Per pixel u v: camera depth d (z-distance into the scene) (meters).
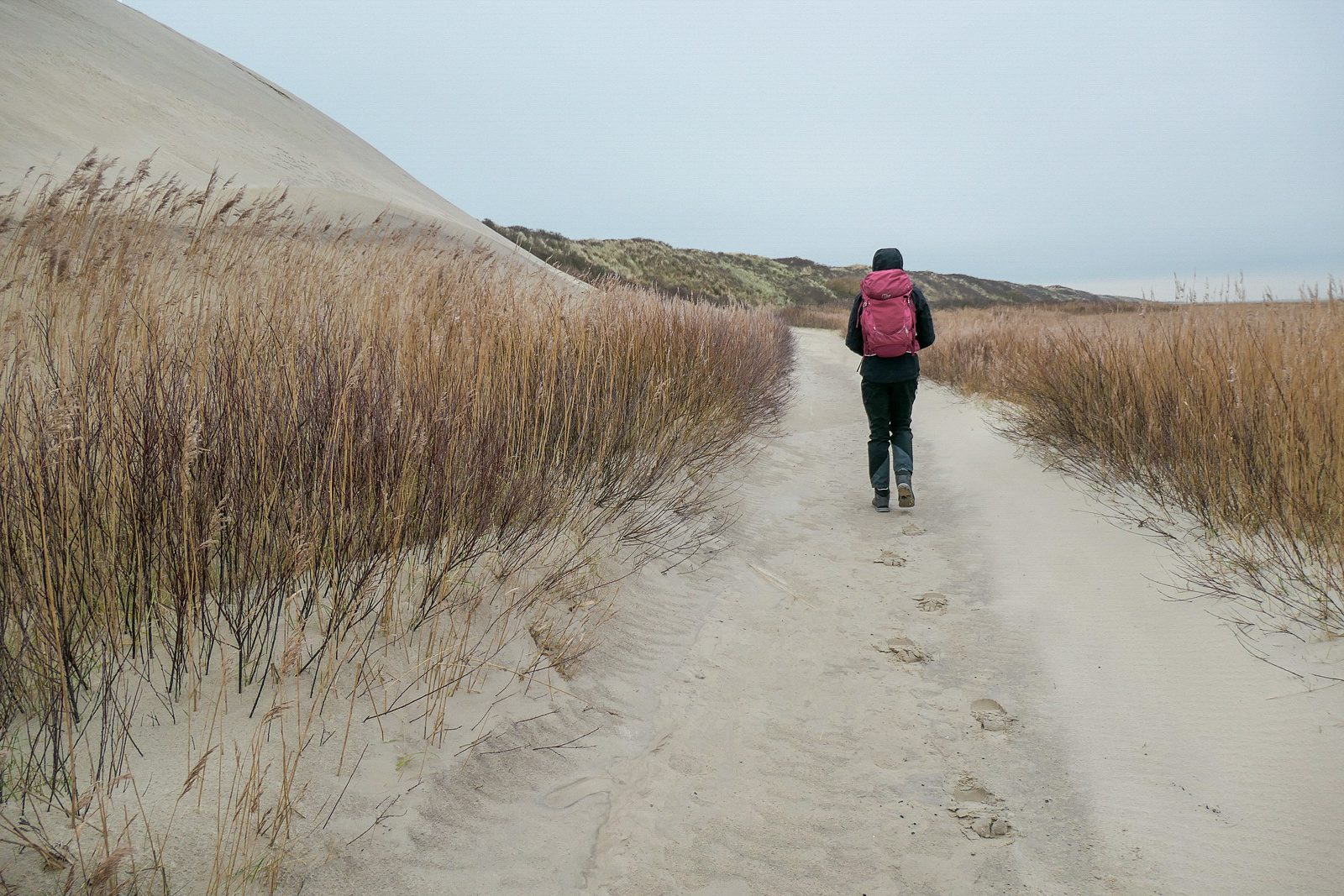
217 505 2.44
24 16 31.92
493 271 6.75
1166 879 1.99
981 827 2.26
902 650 3.39
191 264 5.87
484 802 2.19
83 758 1.86
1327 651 2.79
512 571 3.23
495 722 2.49
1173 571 3.71
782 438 8.01
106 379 2.58
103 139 24.17
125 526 2.29
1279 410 4.09
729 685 3.13
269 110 42.03
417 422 3.09
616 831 2.24
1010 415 7.86
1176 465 4.57
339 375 3.20
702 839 2.23
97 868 1.48
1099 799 2.34
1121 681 2.96
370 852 1.88
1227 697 2.71
